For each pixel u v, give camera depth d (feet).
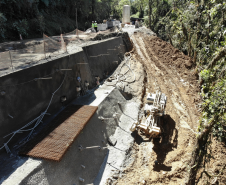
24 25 59.21
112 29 86.84
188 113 54.13
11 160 26.32
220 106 35.76
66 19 91.56
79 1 102.47
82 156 33.17
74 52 45.62
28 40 53.78
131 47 90.74
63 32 81.76
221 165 37.91
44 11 79.92
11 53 30.53
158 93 50.03
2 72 27.99
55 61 37.58
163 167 37.86
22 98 30.01
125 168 37.01
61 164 28.50
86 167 32.73
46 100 35.73
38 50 35.91
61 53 42.55
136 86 62.44
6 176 23.52
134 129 42.60
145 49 91.40
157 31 128.36
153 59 84.02
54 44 40.09
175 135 46.01
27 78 30.81
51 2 81.76
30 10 65.10
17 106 29.14
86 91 50.90
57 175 27.17
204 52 70.23
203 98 56.70
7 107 27.45
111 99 50.78
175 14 95.91
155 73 74.38
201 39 77.56
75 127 32.96
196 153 36.78
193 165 35.91
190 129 47.91
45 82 35.17
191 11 79.87
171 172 36.52
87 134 36.55
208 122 35.37
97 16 126.00
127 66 73.56
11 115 28.17
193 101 59.31
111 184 33.40
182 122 50.55
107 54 66.23
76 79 46.24
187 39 85.97
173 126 48.93
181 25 86.63
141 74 69.00
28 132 31.81
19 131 29.73
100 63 61.36
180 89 66.39
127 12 135.64
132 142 43.11
